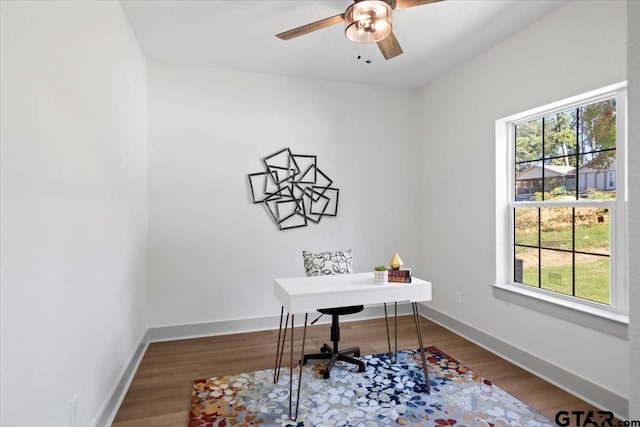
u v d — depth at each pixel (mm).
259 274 3865
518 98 2961
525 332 2895
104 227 2125
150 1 2533
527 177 3059
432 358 3055
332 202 4133
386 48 2537
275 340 3531
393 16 2746
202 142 3693
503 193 3223
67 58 1610
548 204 2826
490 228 3277
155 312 3547
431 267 4164
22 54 1251
